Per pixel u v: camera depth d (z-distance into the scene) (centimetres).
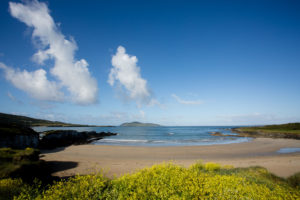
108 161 1559
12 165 793
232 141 3931
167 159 1705
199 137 5312
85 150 2325
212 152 2158
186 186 429
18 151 990
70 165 1348
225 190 430
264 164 1407
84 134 5047
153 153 2072
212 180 516
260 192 441
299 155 2022
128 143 3503
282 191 471
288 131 5747
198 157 1836
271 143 3338
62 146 2891
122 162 1509
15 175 727
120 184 459
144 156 1877
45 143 2816
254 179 702
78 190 406
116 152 2134
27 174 793
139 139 4562
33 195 415
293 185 705
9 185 487
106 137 5331
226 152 2170
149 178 509
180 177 504
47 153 2075
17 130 2275
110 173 1073
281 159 1703
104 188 450
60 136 3500
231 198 395
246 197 404
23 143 2223
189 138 4938
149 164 1411
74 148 2542
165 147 2609
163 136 5775
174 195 389
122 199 376
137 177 532
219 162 1528
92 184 432
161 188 420
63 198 381
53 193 392
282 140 4109
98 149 2417
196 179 505
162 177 505
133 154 1995
